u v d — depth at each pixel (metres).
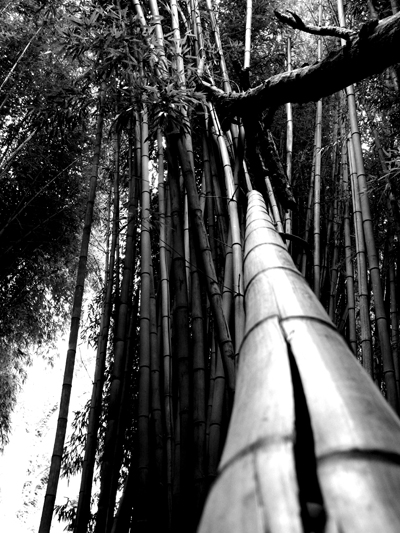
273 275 1.27
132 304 4.76
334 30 2.57
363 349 3.41
